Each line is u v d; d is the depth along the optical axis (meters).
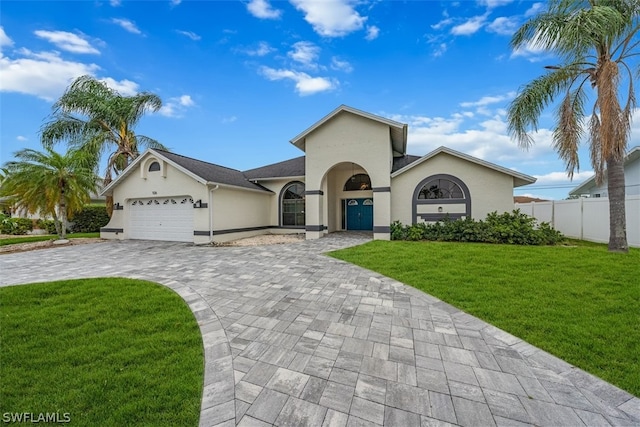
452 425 2.07
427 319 3.96
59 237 13.51
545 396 2.37
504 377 2.63
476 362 2.89
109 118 15.66
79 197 12.52
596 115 8.16
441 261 7.27
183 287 5.52
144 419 2.14
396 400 2.34
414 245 9.84
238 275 6.45
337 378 2.64
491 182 11.65
